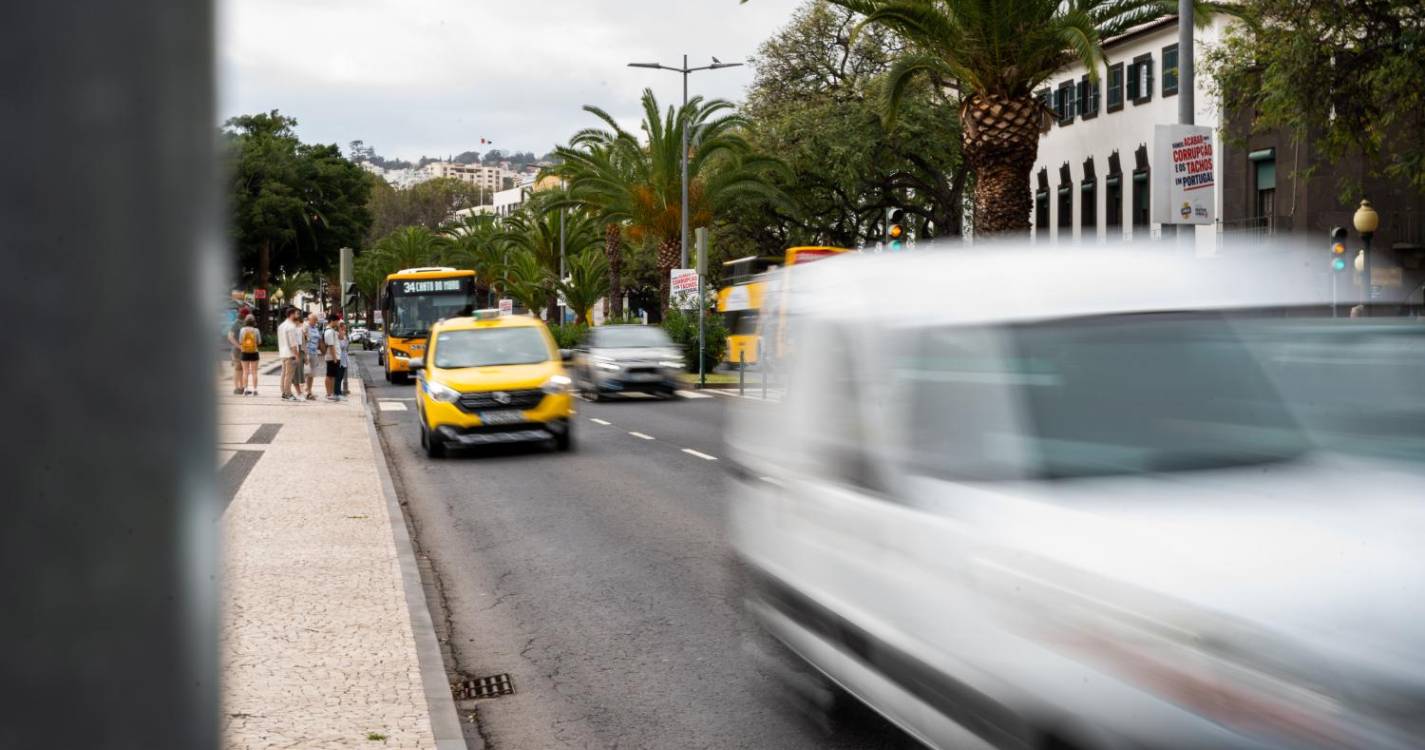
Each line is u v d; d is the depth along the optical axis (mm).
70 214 786
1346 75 25484
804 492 5527
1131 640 3184
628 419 25094
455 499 14328
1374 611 3062
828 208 53656
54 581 792
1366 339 5281
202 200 851
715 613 8336
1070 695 3350
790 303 6223
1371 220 29688
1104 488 4027
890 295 5199
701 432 22219
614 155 53594
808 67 53156
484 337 19719
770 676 6766
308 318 32219
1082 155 53031
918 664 4277
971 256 5215
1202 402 4523
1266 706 2842
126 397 813
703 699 6395
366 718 5676
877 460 4848
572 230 73312
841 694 6293
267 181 80375
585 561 10367
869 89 49719
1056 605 3479
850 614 4902
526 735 5965
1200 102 44125
